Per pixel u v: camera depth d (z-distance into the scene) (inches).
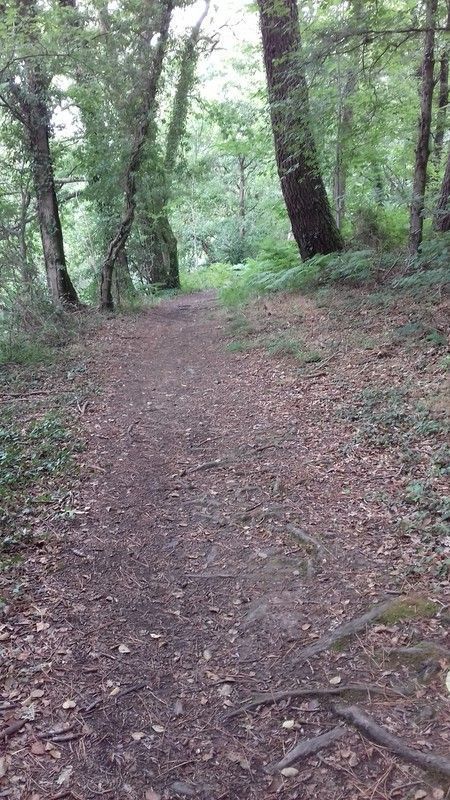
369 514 188.4
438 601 143.0
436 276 382.3
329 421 265.7
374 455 227.1
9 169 577.9
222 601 156.8
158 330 540.1
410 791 98.1
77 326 511.8
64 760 110.6
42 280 587.8
